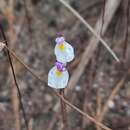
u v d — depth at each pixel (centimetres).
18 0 41
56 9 41
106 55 38
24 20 40
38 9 41
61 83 24
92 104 36
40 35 40
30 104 36
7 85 37
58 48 24
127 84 37
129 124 35
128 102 36
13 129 35
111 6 35
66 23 41
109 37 38
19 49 39
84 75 37
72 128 35
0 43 25
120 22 38
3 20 40
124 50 37
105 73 37
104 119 35
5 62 38
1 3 40
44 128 35
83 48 38
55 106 36
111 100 36
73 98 35
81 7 41
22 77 37
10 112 36
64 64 24
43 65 39
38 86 37
